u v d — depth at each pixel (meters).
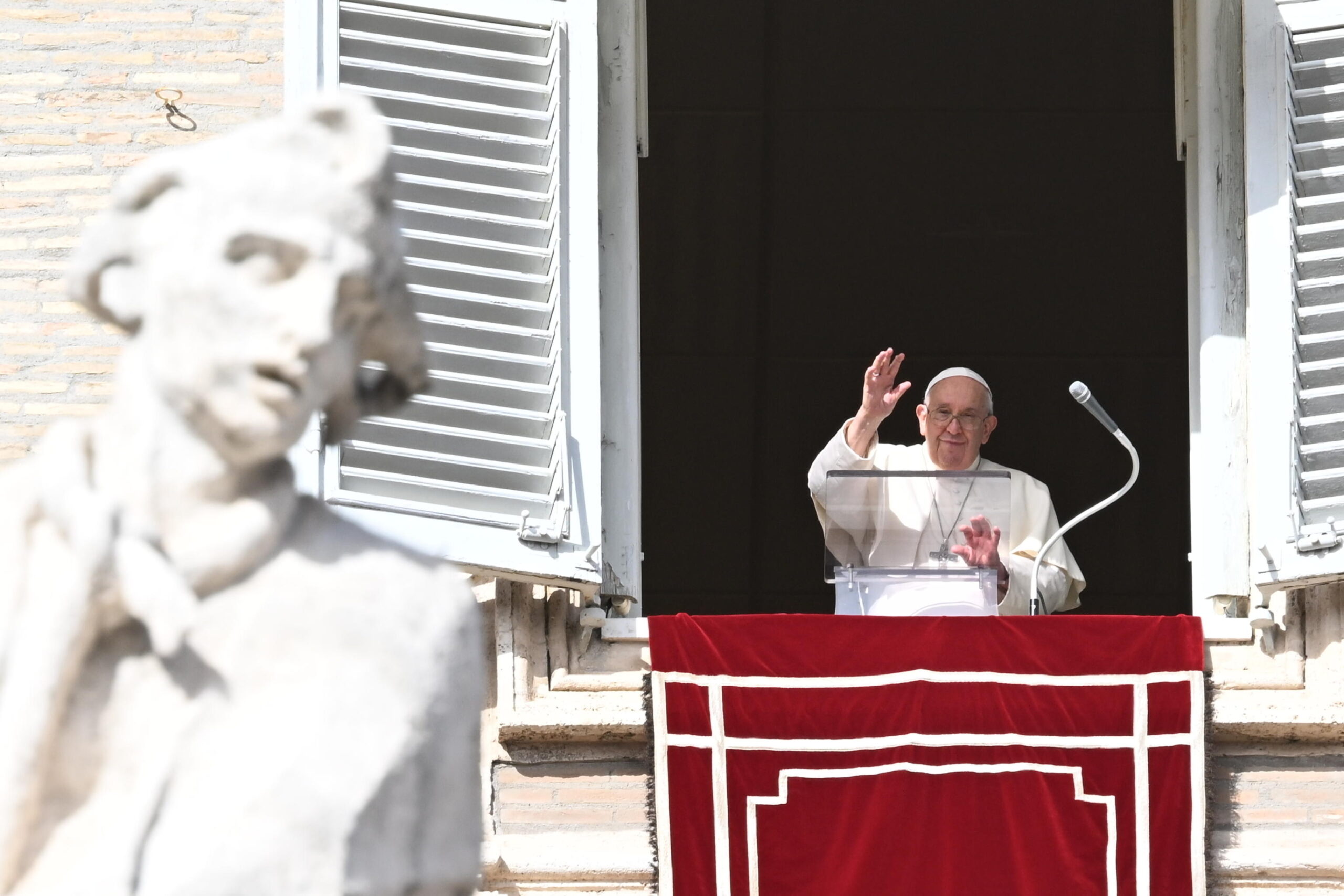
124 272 8.53
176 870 7.91
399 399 8.98
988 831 24.66
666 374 51.09
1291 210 26.53
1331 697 25.39
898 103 45.84
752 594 54.00
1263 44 27.06
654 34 44.16
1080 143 46.75
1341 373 26.09
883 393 29.69
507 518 25.17
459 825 8.35
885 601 25.97
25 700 8.02
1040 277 49.41
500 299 25.78
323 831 8.01
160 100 27.44
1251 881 24.98
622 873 24.83
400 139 25.95
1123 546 52.41
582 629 25.72
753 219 48.06
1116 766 24.89
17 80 27.45
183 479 8.32
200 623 8.21
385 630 8.30
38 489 8.35
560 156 26.42
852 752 24.94
